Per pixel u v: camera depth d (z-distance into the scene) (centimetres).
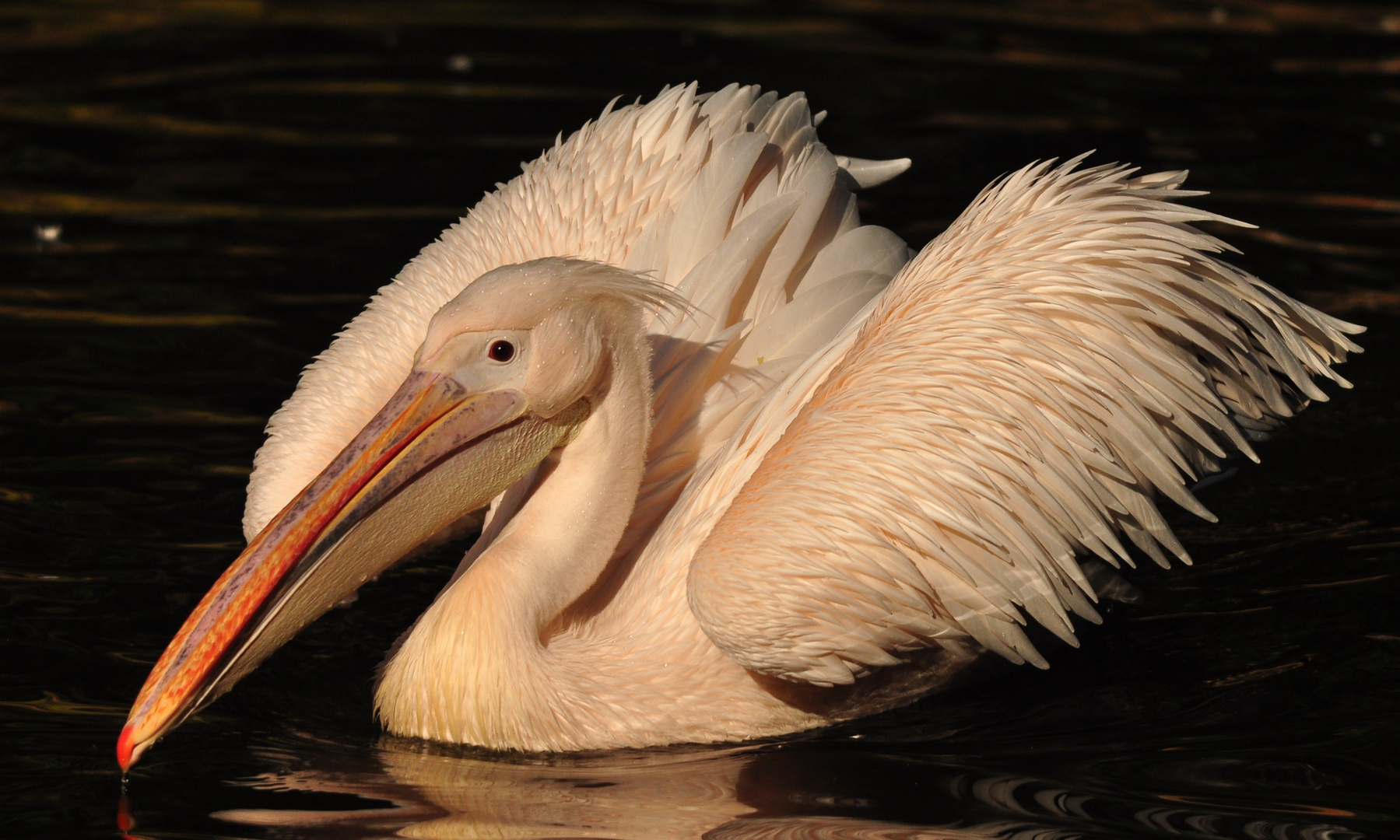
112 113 2309
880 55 2653
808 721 959
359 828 781
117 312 1609
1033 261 948
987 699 970
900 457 897
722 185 1125
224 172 2059
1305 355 977
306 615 914
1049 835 764
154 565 1098
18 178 2017
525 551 972
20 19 2834
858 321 1017
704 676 953
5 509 1173
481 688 920
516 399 957
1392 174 2044
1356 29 2892
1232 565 1122
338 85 2462
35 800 795
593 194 1188
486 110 2323
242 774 848
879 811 802
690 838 770
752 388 1054
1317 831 761
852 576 882
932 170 2038
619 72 2531
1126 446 920
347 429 1121
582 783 859
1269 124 2275
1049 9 3048
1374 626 1009
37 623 1002
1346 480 1249
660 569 985
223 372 1473
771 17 2942
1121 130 2230
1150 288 926
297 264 1748
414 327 1160
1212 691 942
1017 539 894
